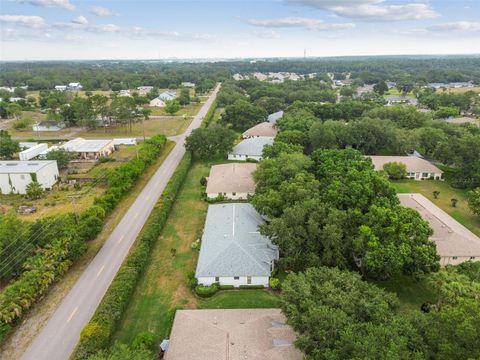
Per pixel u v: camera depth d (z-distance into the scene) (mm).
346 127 97125
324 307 28875
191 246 54219
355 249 42344
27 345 36312
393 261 38969
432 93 189750
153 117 163500
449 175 85938
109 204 65062
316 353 27000
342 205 49750
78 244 48781
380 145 97812
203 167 92188
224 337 33344
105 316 36688
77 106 137375
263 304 42188
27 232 49094
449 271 38375
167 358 32125
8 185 75125
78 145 103562
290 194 52656
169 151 106188
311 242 44375
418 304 41531
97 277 47156
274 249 49438
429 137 92000
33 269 43312
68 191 76688
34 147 101312
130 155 103125
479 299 29922
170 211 66438
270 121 141875
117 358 28375
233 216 57688
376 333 25750
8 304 38031
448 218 58094
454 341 24219
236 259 46125
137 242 55625
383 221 43500
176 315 37719
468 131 97688
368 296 31625
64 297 43344
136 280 45156
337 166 62500
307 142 95875
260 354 31297
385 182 51719
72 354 35219
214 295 43906
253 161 96125
